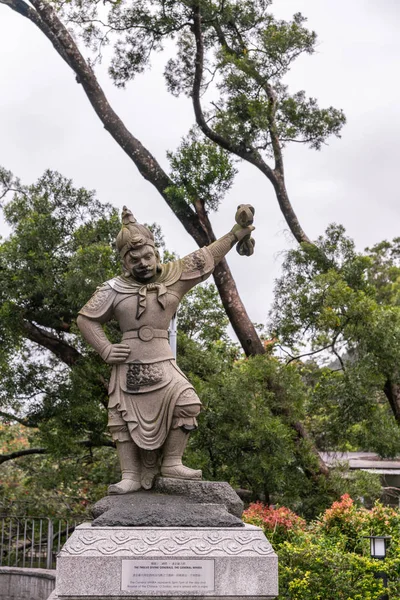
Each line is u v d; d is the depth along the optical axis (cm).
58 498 1550
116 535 557
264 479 1211
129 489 625
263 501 1322
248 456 1209
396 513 945
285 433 1185
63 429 1334
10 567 1202
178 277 669
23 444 1666
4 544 1405
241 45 1564
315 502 1267
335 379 1370
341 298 1344
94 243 1332
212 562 550
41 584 1162
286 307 1423
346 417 1360
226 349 1561
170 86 1541
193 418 630
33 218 1339
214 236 1379
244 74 1455
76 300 1243
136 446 637
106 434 1409
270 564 551
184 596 543
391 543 873
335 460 1411
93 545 550
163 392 628
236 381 1235
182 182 1350
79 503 1563
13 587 1191
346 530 931
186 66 1540
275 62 1443
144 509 586
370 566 805
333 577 805
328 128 1521
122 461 637
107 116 1448
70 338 1400
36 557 1360
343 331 1367
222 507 596
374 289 1478
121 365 644
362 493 1297
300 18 1473
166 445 634
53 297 1310
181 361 1316
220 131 1441
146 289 652
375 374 1348
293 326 1417
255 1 1522
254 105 1413
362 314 1348
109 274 1245
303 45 1432
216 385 1240
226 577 548
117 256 1293
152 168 1428
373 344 1347
